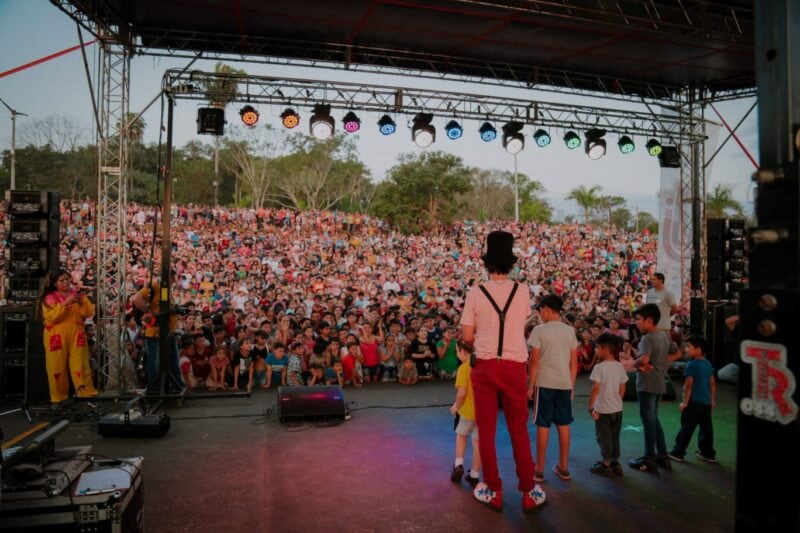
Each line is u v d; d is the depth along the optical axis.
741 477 1.68
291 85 9.34
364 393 8.31
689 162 11.45
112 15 8.04
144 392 7.75
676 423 6.78
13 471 2.74
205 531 3.76
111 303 8.54
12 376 7.45
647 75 10.68
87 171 32.00
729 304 9.89
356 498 4.34
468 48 9.38
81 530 2.71
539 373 4.73
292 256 21.02
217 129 8.62
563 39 8.89
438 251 24.91
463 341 4.14
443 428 6.39
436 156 30.94
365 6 7.79
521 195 45.66
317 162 39.56
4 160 31.17
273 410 7.16
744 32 8.50
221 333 8.55
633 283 21.70
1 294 9.41
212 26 8.52
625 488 4.59
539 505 4.18
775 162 1.71
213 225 25.38
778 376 1.58
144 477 4.77
